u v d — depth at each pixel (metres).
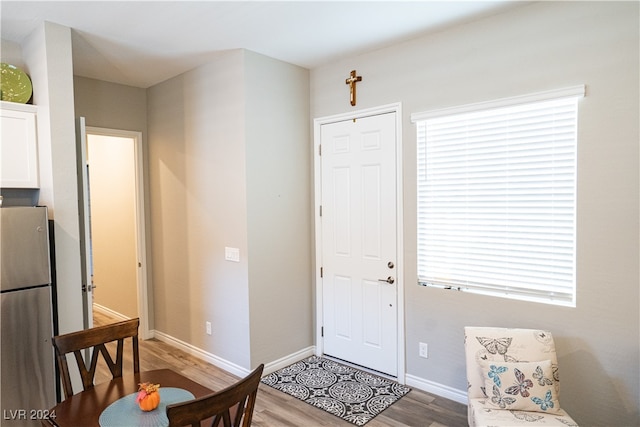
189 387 2.01
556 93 2.54
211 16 2.78
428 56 3.13
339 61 3.71
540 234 2.69
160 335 4.54
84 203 2.99
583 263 2.51
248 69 3.44
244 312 3.53
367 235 3.59
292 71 3.81
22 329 2.50
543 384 2.23
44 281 2.58
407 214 3.30
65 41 2.89
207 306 3.91
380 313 3.54
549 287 2.67
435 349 3.19
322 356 4.00
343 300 3.80
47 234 2.60
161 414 1.74
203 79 3.77
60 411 1.77
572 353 2.56
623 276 2.38
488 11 2.74
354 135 3.64
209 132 3.76
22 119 2.86
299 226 3.92
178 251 4.20
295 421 2.83
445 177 3.11
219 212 3.71
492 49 2.81
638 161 2.31
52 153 2.81
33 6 2.58
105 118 4.18
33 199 3.09
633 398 2.37
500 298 2.84
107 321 5.26
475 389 2.43
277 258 3.72
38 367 2.56
